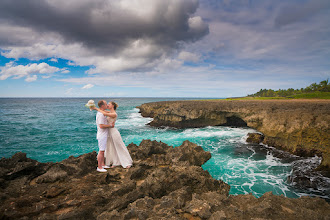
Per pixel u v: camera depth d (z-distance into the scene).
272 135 15.35
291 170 10.81
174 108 27.42
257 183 9.29
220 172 10.58
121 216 3.23
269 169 11.02
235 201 4.02
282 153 13.80
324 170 10.43
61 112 52.59
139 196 4.31
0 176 4.66
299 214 3.26
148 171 5.84
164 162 7.31
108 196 4.15
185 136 20.48
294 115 14.70
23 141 18.30
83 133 22.70
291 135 13.74
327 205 3.66
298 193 8.43
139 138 19.84
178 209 3.61
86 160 6.02
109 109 5.96
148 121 33.94
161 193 4.85
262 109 20.45
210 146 16.12
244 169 11.02
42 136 20.73
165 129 25.67
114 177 5.27
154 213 3.38
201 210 3.39
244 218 3.18
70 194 4.09
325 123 11.56
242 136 19.97
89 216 3.48
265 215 3.22
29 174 5.25
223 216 3.04
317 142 11.91
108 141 6.02
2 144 17.06
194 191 5.28
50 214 3.25
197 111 26.17
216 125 26.77
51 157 13.77
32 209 3.45
